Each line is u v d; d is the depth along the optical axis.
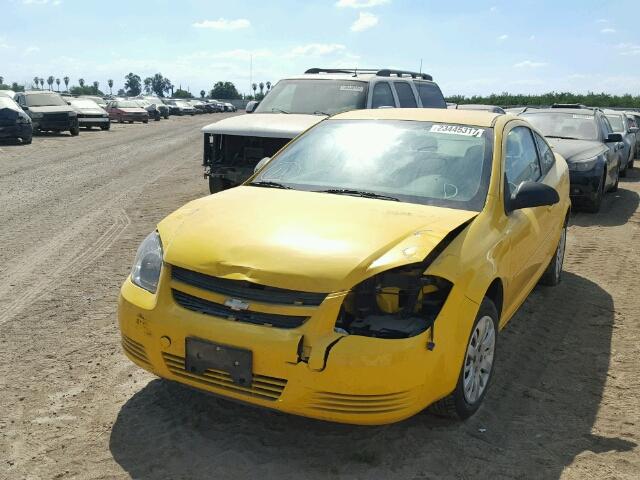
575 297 6.19
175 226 3.76
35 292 5.96
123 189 12.38
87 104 31.97
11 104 22.34
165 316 3.39
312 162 4.67
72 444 3.45
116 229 8.71
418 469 3.30
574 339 5.14
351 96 9.84
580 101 51.38
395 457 3.40
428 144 4.58
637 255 7.84
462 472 3.29
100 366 4.40
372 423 3.18
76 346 4.73
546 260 5.70
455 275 3.43
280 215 3.72
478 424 3.77
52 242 7.93
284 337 3.11
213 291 3.31
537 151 5.64
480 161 4.38
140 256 3.79
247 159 9.09
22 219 9.37
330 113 9.62
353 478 3.21
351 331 3.16
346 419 3.15
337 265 3.21
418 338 3.20
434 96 11.93
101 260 7.07
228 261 3.31
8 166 15.80
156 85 170.12
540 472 3.31
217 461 3.32
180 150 21.66
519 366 4.61
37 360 4.48
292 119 9.12
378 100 10.01
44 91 27.77
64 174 14.55
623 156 15.34
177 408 3.85
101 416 3.74
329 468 3.29
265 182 4.57
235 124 9.14
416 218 3.73
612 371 4.56
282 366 3.12
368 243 3.37
